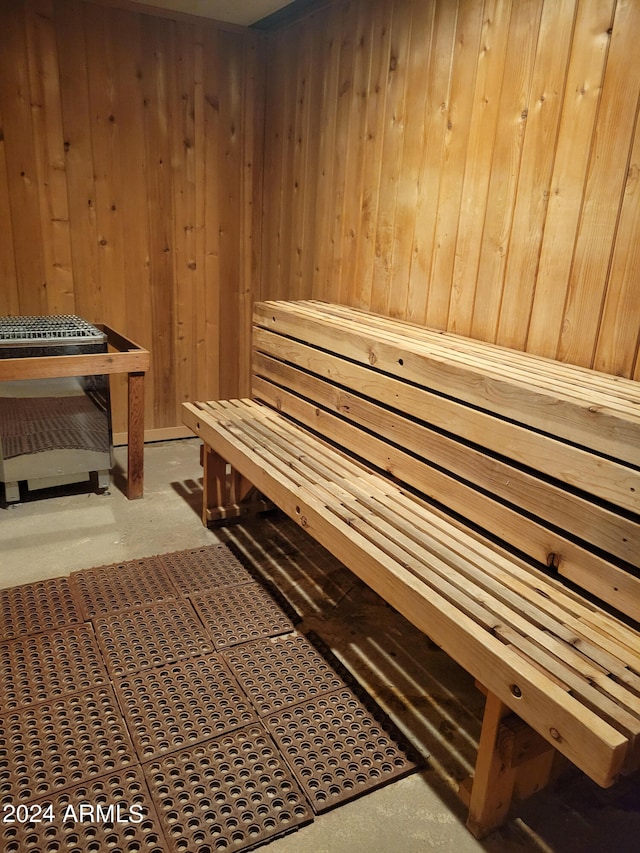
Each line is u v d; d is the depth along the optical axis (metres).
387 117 3.11
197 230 4.30
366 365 2.60
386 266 3.24
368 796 1.84
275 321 3.26
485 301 2.68
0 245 3.77
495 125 2.53
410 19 2.89
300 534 3.33
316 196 3.78
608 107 2.11
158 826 1.69
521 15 2.37
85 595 2.67
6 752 1.89
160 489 3.79
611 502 1.64
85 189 3.91
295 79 3.85
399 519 2.17
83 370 3.29
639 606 1.59
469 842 1.72
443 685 2.29
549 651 1.51
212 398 4.71
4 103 3.58
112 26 3.72
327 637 2.51
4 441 3.28
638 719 1.31
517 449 1.91
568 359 2.35
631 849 1.72
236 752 1.93
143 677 2.22
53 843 1.63
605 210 2.16
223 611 2.62
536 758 1.80
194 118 4.09
